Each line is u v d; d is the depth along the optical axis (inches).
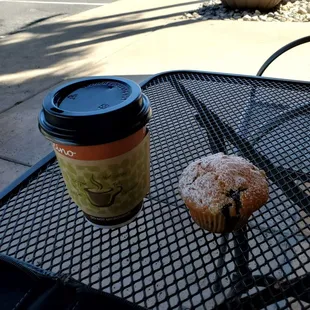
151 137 34.7
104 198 21.0
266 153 31.4
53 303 20.3
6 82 123.0
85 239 25.2
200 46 137.5
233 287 20.7
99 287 20.9
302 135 33.2
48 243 24.9
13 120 98.3
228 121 36.4
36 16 206.5
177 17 179.2
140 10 200.1
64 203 28.1
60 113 18.3
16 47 157.9
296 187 27.6
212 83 44.4
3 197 28.3
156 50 137.9
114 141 18.8
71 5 228.1
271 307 29.1
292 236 23.7
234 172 22.8
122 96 19.8
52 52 148.0
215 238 24.3
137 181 21.5
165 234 24.5
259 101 39.4
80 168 19.7
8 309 20.7
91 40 158.2
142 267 22.1
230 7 179.0
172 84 44.7
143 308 19.3
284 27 149.0
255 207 22.3
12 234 25.0
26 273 22.1
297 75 106.9
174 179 28.9
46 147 85.3
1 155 83.2
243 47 132.3
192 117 37.6
